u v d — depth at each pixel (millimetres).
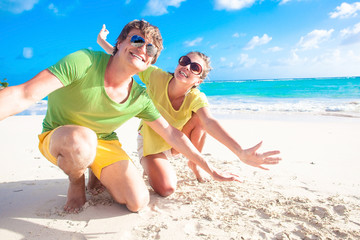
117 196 2447
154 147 3096
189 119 3291
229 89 31656
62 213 2326
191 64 2920
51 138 2166
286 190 3000
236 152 2455
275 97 21344
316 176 3492
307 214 2398
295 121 8805
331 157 4434
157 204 2650
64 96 2186
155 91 3197
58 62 1972
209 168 2555
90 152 2172
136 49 2086
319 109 12109
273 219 2332
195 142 3398
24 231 2025
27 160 4102
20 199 2617
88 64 2113
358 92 21938
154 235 2047
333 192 2938
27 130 6773
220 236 2047
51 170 3641
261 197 2797
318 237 2029
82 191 2488
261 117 10180
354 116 9727
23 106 1695
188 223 2248
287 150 4977
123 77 2229
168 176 2930
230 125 8062
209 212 2455
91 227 2131
